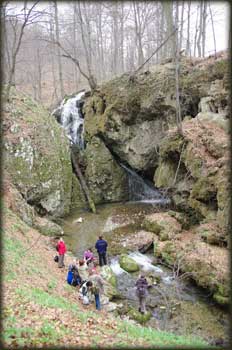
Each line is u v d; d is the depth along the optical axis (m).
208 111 18.67
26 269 10.99
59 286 11.36
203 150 16.17
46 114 21.56
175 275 12.34
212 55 20.98
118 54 38.88
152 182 24.02
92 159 23.45
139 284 11.16
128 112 22.06
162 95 20.64
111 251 15.59
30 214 16.38
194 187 15.82
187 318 10.74
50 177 19.16
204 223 15.08
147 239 16.41
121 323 9.30
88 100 25.16
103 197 23.53
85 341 7.11
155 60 34.78
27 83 40.50
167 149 17.84
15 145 17.39
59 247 13.22
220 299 11.24
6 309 7.69
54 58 46.28
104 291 11.98
